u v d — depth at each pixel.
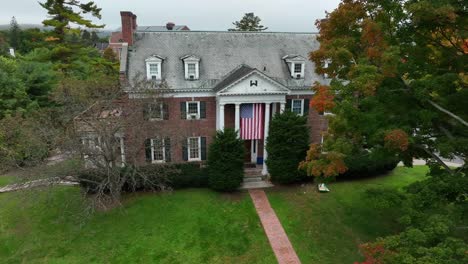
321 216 23.23
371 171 28.61
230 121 30.05
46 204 24.44
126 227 22.16
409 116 15.91
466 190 13.71
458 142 14.13
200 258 19.34
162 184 25.33
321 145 19.61
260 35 32.62
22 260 19.30
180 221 22.86
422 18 13.02
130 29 28.78
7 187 27.17
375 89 14.77
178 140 25.98
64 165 22.14
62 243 20.67
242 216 23.50
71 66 45.19
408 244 12.68
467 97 15.43
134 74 27.80
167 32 30.98
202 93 28.39
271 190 27.25
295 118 26.56
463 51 15.18
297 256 19.39
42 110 26.19
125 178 23.34
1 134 25.11
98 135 22.30
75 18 45.84
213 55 30.27
